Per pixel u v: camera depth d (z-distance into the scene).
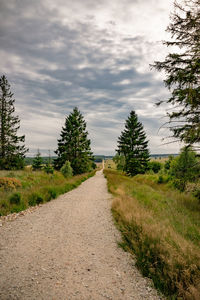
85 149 30.44
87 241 4.34
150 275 2.88
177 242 3.56
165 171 24.77
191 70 6.24
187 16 6.16
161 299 2.37
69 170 21.80
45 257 3.40
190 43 6.55
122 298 2.36
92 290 2.49
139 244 3.81
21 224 5.34
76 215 6.80
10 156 24.64
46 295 2.32
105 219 6.38
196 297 2.22
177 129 7.24
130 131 35.50
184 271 2.65
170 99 7.22
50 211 7.18
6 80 25.11
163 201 8.86
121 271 3.04
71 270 2.99
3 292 2.32
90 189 14.86
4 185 10.12
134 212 6.11
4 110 24.88
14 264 3.06
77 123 29.33
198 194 7.59
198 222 5.91
